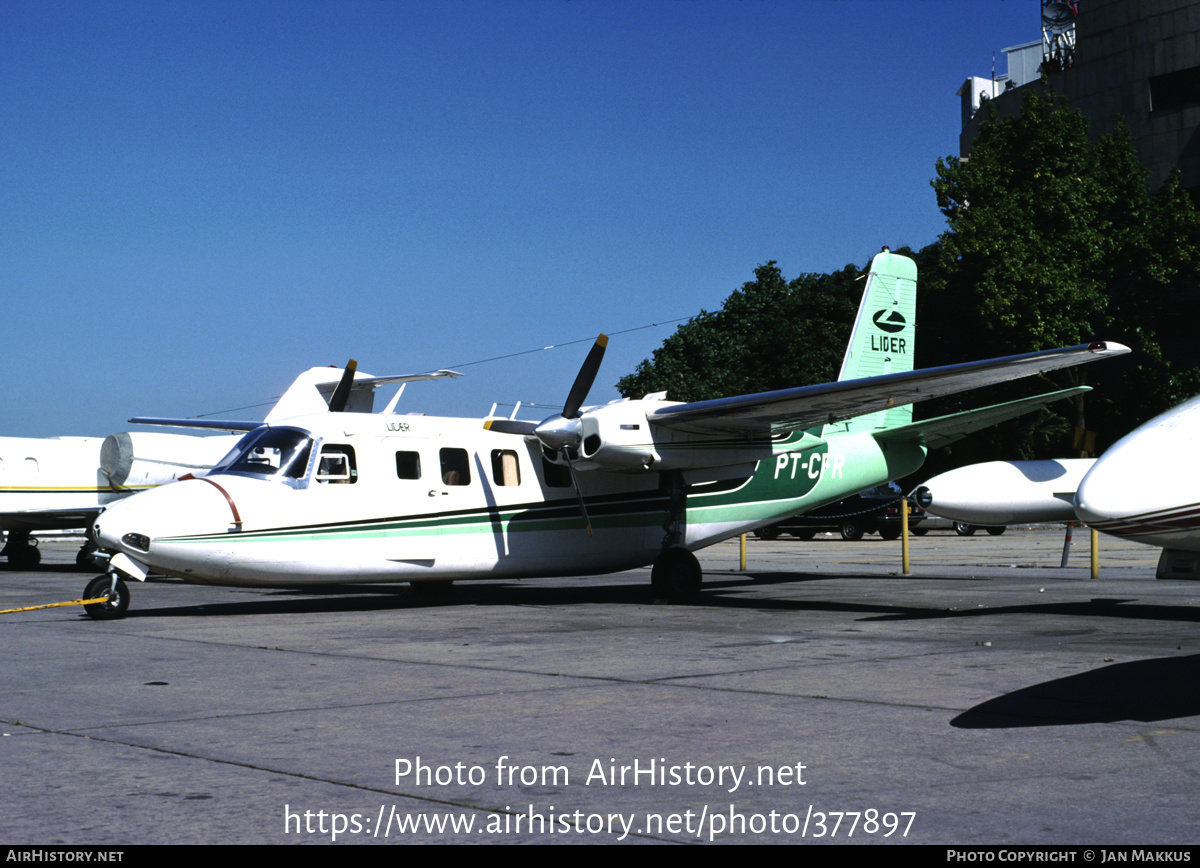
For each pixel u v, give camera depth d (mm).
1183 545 6809
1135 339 41219
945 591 15469
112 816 4309
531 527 13938
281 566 12203
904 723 5977
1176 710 6277
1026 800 4461
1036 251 37000
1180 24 45656
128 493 26438
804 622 11414
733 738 5652
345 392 14695
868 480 16719
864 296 16859
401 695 6969
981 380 12133
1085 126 39219
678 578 14234
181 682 7508
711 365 49375
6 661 8555
